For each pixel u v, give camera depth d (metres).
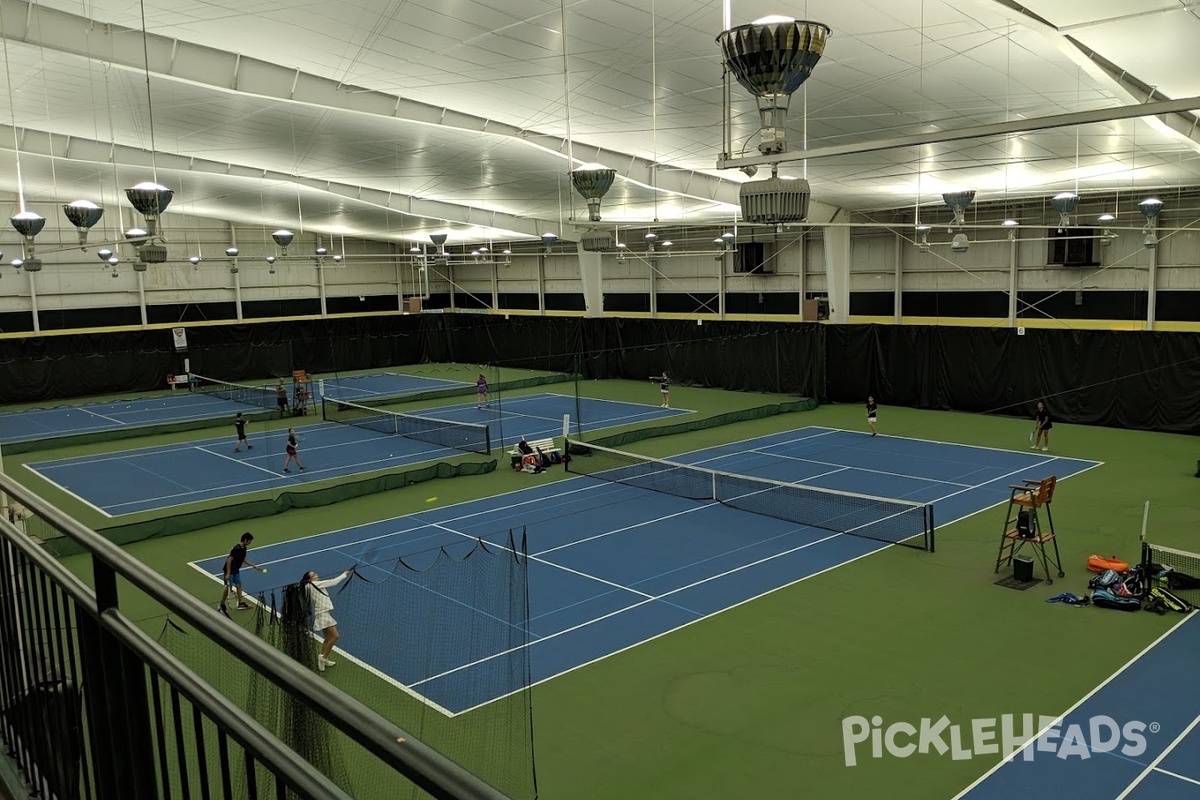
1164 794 9.84
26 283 46.47
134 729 2.81
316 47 19.88
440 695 12.31
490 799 1.39
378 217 48.09
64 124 28.06
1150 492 22.22
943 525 19.98
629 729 11.57
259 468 28.64
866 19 15.12
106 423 38.47
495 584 16.94
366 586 16.84
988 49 16.34
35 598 3.76
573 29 17.22
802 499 22.36
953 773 10.38
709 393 41.75
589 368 49.97
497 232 49.34
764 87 7.18
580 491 24.25
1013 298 35.88
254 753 1.96
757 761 10.78
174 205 45.75
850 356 37.81
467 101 23.64
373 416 35.91
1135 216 32.22
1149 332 29.64
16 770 4.20
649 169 29.95
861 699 12.23
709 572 17.41
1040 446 27.81
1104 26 13.74
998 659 13.30
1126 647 13.59
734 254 46.22
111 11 18.11
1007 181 28.58
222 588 17.58
